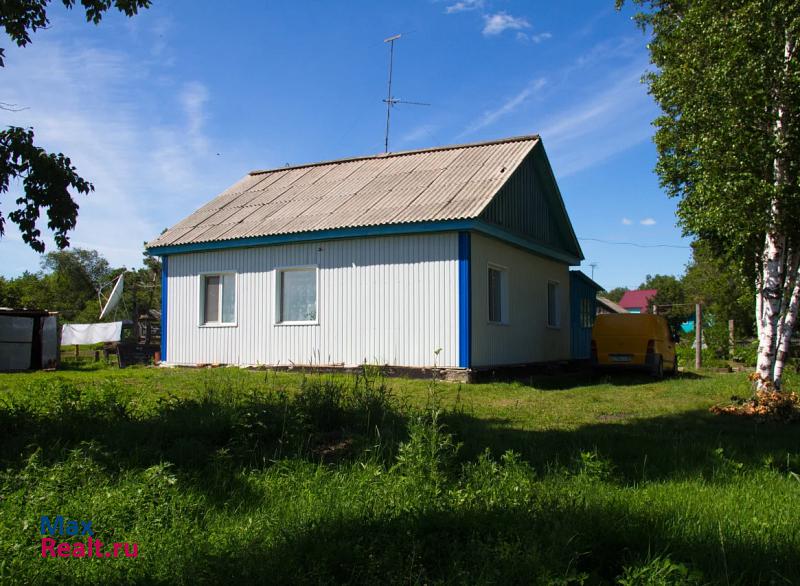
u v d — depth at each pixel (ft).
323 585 10.79
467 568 11.41
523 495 14.70
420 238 47.16
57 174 26.71
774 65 31.78
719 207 33.30
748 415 30.60
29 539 12.93
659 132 44.88
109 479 16.10
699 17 34.91
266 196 62.90
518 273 56.08
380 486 15.61
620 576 11.31
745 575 11.44
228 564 11.30
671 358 62.03
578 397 37.78
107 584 11.21
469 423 25.04
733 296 96.43
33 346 65.46
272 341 53.16
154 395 33.19
